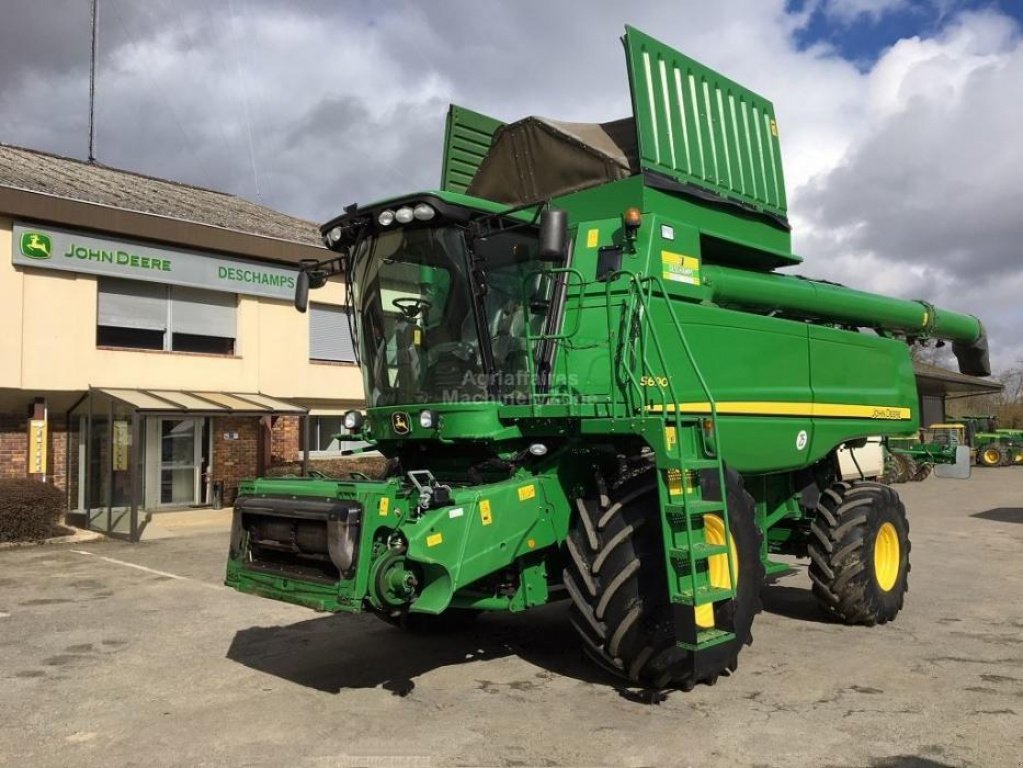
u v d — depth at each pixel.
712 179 6.70
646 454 5.69
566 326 5.83
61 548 12.13
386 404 6.00
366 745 4.47
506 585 5.58
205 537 13.23
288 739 4.58
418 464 6.32
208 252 15.76
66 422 14.46
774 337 6.82
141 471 15.77
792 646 6.46
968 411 60.12
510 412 5.43
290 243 16.88
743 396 6.39
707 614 5.12
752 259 7.30
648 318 5.26
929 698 5.15
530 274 5.85
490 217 5.53
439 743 4.48
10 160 16.11
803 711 4.91
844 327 8.36
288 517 5.03
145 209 15.12
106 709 5.13
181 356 15.38
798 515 7.89
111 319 14.64
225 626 7.30
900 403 8.70
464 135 7.60
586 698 5.21
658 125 6.22
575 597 5.19
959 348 10.67
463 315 5.54
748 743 4.41
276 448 17.48
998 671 5.74
